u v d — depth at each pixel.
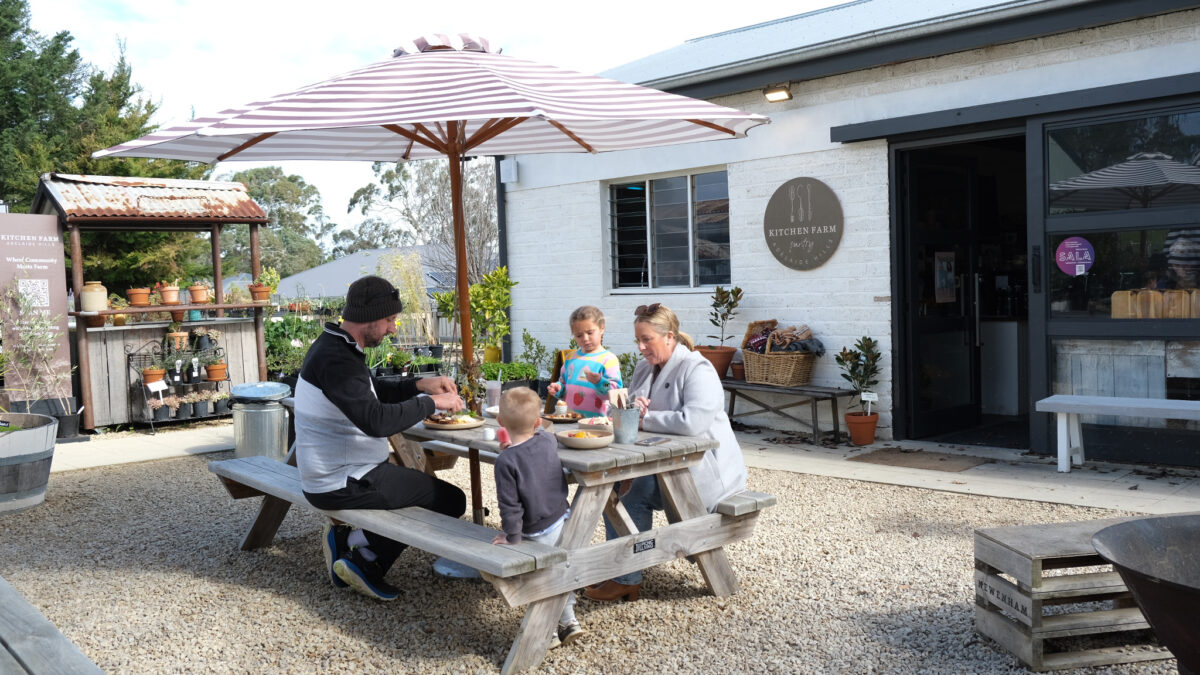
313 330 11.00
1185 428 5.96
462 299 4.48
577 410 4.49
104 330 8.85
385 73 3.95
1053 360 6.45
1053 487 5.57
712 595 3.88
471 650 3.36
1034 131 6.34
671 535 3.60
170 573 4.38
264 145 5.14
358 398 3.55
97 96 24.72
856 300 7.45
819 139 7.57
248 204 9.84
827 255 7.56
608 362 4.50
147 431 9.04
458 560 3.10
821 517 5.11
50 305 8.52
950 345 7.80
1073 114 6.16
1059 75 6.27
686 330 8.69
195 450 7.80
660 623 3.58
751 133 8.01
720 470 3.92
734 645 3.34
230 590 4.11
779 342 7.61
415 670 3.20
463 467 6.74
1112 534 2.52
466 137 5.65
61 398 8.45
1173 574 2.51
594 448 3.55
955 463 6.41
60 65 26.53
